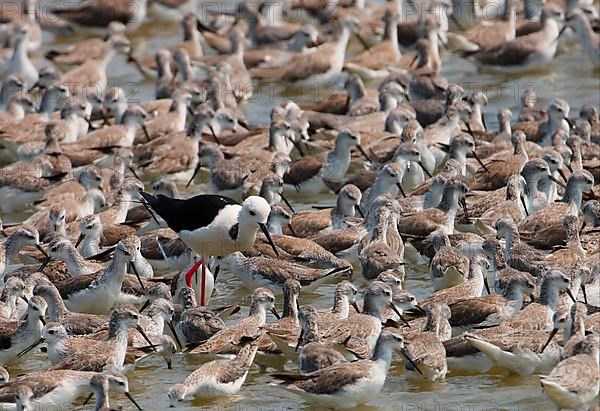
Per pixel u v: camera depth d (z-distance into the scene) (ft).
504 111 86.99
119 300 60.70
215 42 116.88
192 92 95.96
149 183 84.07
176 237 66.44
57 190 77.00
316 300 61.52
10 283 58.65
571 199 69.31
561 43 111.14
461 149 78.74
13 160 89.40
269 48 115.75
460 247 63.10
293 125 86.58
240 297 63.41
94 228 67.51
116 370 51.90
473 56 107.96
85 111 91.71
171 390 49.93
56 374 50.19
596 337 49.47
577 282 57.06
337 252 66.23
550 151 75.77
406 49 114.01
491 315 55.06
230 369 51.16
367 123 90.02
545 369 52.24
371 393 49.60
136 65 109.60
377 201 66.95
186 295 57.82
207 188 82.84
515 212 68.64
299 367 51.72
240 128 92.68
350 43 118.83
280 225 68.90
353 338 53.16
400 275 61.77
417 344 51.96
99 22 124.77
